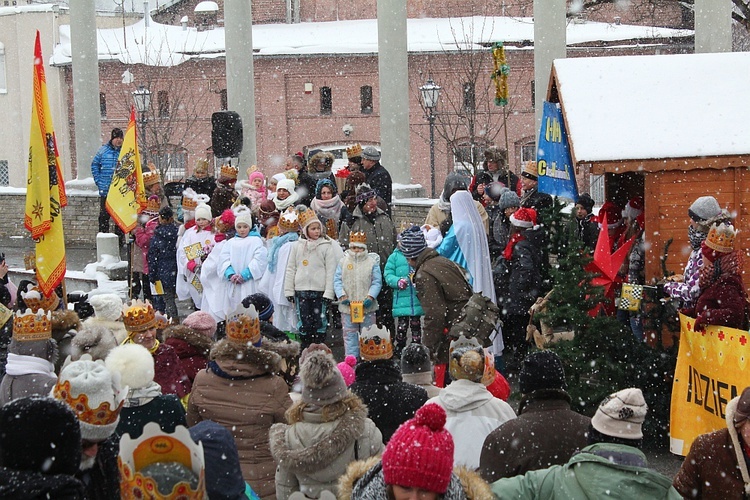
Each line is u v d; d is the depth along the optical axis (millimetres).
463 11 52156
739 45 39969
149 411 5309
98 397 4035
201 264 13180
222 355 6047
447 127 49156
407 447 3498
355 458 5203
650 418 8852
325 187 13617
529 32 49188
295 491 5281
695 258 8062
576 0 31672
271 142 52844
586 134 9359
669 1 34188
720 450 5070
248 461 5918
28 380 6055
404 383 6207
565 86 9812
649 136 9289
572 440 5227
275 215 12945
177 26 57219
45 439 3455
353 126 52500
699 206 8031
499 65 15148
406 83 22844
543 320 9289
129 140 14266
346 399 5285
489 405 5945
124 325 7680
